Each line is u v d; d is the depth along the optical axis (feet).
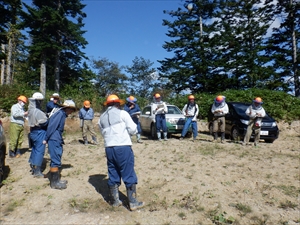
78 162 23.06
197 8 95.86
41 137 18.92
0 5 83.41
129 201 14.29
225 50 93.81
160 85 116.57
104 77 113.80
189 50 94.63
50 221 13.24
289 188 17.94
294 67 85.30
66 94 72.08
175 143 30.94
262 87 85.25
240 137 34.14
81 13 101.24
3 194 16.33
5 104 43.09
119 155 13.78
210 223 13.42
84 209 14.53
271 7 88.02
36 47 85.46
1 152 18.02
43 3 93.04
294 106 51.42
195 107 32.68
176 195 16.44
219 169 21.26
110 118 13.96
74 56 102.01
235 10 92.32
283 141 37.11
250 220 13.87
